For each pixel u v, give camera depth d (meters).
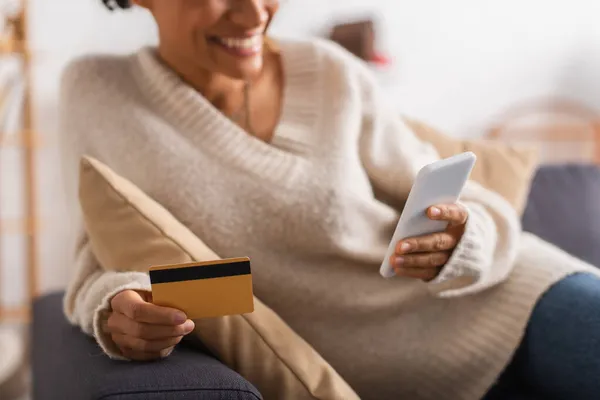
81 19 2.17
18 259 2.21
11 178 2.17
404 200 1.14
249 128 1.10
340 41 2.28
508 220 1.07
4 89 2.08
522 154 1.31
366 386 1.08
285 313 1.05
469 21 2.53
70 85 1.08
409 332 1.08
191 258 0.87
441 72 2.54
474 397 1.06
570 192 1.49
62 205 2.22
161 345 0.75
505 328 1.04
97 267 0.93
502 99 2.62
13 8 2.09
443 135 1.32
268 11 0.98
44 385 0.91
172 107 1.04
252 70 0.98
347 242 1.05
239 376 0.76
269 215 1.02
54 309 1.17
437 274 0.95
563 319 0.99
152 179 1.00
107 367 0.76
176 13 0.94
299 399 0.83
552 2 2.59
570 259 1.09
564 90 2.66
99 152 1.03
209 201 1.00
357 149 1.15
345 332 1.07
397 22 2.46
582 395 0.95
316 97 1.12
